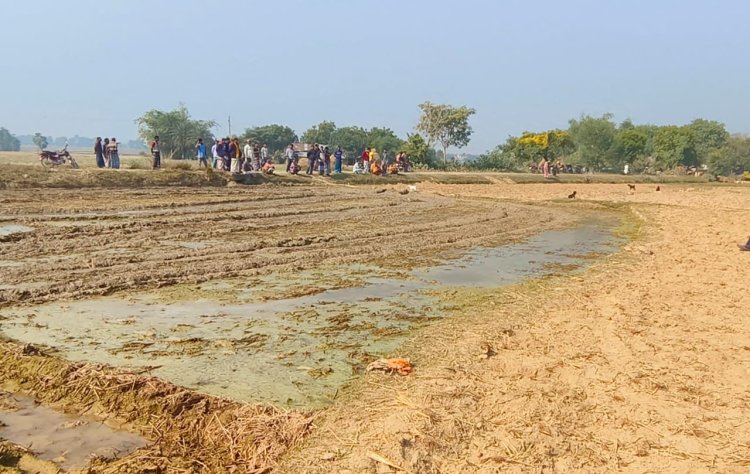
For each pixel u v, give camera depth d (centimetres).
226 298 1085
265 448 562
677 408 662
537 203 3419
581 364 782
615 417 636
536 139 7269
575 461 547
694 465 545
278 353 816
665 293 1199
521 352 827
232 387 699
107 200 2289
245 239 1670
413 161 6500
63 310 977
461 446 562
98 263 1270
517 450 557
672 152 9081
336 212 2414
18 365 738
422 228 2047
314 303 1080
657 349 850
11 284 1098
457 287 1239
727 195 4188
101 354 793
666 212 2983
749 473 533
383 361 756
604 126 8544
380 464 519
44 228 1645
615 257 1659
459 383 702
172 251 1445
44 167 2736
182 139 6475
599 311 1055
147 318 953
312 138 9175
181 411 635
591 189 4697
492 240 1917
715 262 1581
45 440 581
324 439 573
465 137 7244
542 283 1294
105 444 577
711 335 923
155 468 531
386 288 1213
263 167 3662
